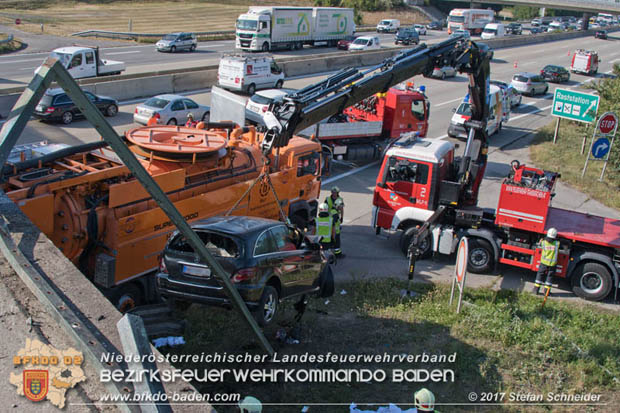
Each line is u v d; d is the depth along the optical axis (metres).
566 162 23.08
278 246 8.66
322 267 9.70
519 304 11.09
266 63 31.72
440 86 39.22
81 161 9.77
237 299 5.24
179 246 8.12
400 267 12.61
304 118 9.12
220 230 7.97
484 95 13.20
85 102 3.64
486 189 19.03
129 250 8.92
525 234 12.16
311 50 51.75
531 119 31.89
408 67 10.93
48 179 8.29
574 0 96.19
